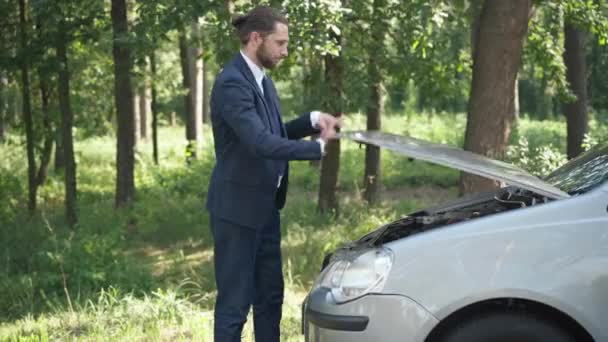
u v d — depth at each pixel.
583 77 14.16
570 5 11.91
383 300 3.64
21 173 18.80
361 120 26.78
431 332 3.70
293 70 13.90
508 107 8.81
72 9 11.90
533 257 3.58
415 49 11.28
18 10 13.73
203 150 22.59
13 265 9.41
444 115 37.03
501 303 3.68
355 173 20.42
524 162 10.55
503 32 8.62
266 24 4.36
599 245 3.57
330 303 3.81
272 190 4.48
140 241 12.07
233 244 4.47
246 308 4.53
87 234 9.47
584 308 3.53
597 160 4.38
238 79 4.31
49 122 15.79
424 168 21.02
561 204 3.68
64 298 8.07
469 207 4.71
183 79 20.36
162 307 6.90
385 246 3.77
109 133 21.30
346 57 11.31
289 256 9.27
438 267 3.62
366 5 11.46
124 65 13.02
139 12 10.92
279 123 4.58
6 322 7.27
